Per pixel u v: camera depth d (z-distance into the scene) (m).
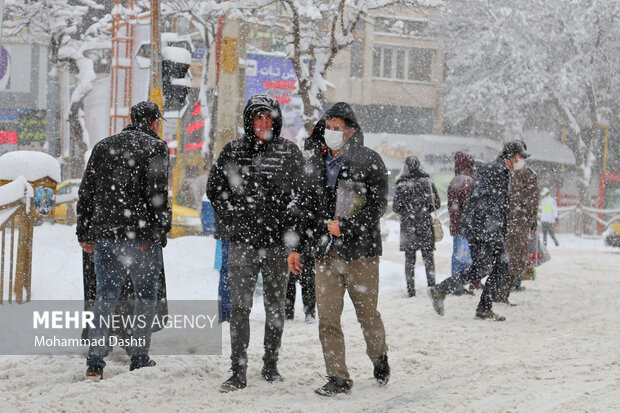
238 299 8.26
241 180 8.29
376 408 7.48
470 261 16.41
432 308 14.45
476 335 11.62
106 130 36.62
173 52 20.27
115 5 25.08
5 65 49.66
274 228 8.30
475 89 55.88
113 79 24.94
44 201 12.78
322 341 8.11
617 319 13.23
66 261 16.58
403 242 16.17
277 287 8.42
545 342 11.00
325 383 8.53
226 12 22.17
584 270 22.98
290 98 44.94
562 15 52.66
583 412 7.20
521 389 8.19
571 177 65.06
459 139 61.84
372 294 8.20
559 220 53.41
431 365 9.48
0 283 12.16
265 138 8.29
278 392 8.08
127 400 7.49
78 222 8.73
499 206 13.13
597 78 55.38
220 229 11.73
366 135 61.78
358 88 63.59
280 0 25.08
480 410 7.33
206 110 37.03
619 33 53.00
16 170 12.59
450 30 57.38
